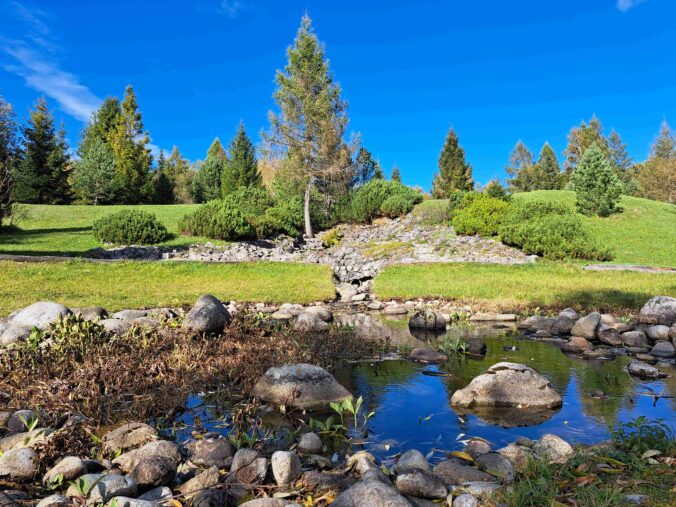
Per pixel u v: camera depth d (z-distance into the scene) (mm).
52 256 18391
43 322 8266
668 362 7527
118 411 5273
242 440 4406
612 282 15469
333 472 3809
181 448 4277
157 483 3500
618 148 63844
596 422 4953
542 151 65312
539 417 5133
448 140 58406
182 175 62438
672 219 28828
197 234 26109
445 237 26797
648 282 15281
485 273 17453
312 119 33000
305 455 4152
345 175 35625
